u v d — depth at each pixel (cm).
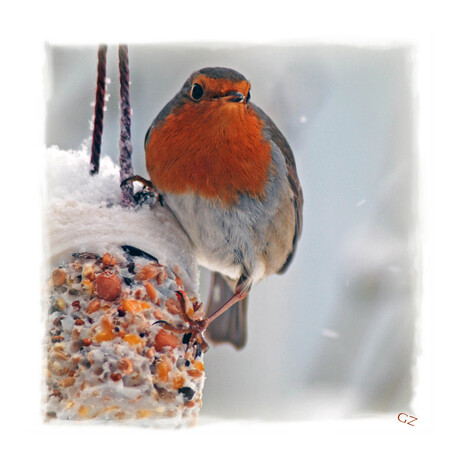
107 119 833
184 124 621
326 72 962
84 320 543
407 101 905
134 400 536
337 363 968
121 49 602
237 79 623
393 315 966
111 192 602
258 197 648
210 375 970
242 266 662
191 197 630
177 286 589
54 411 538
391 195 974
